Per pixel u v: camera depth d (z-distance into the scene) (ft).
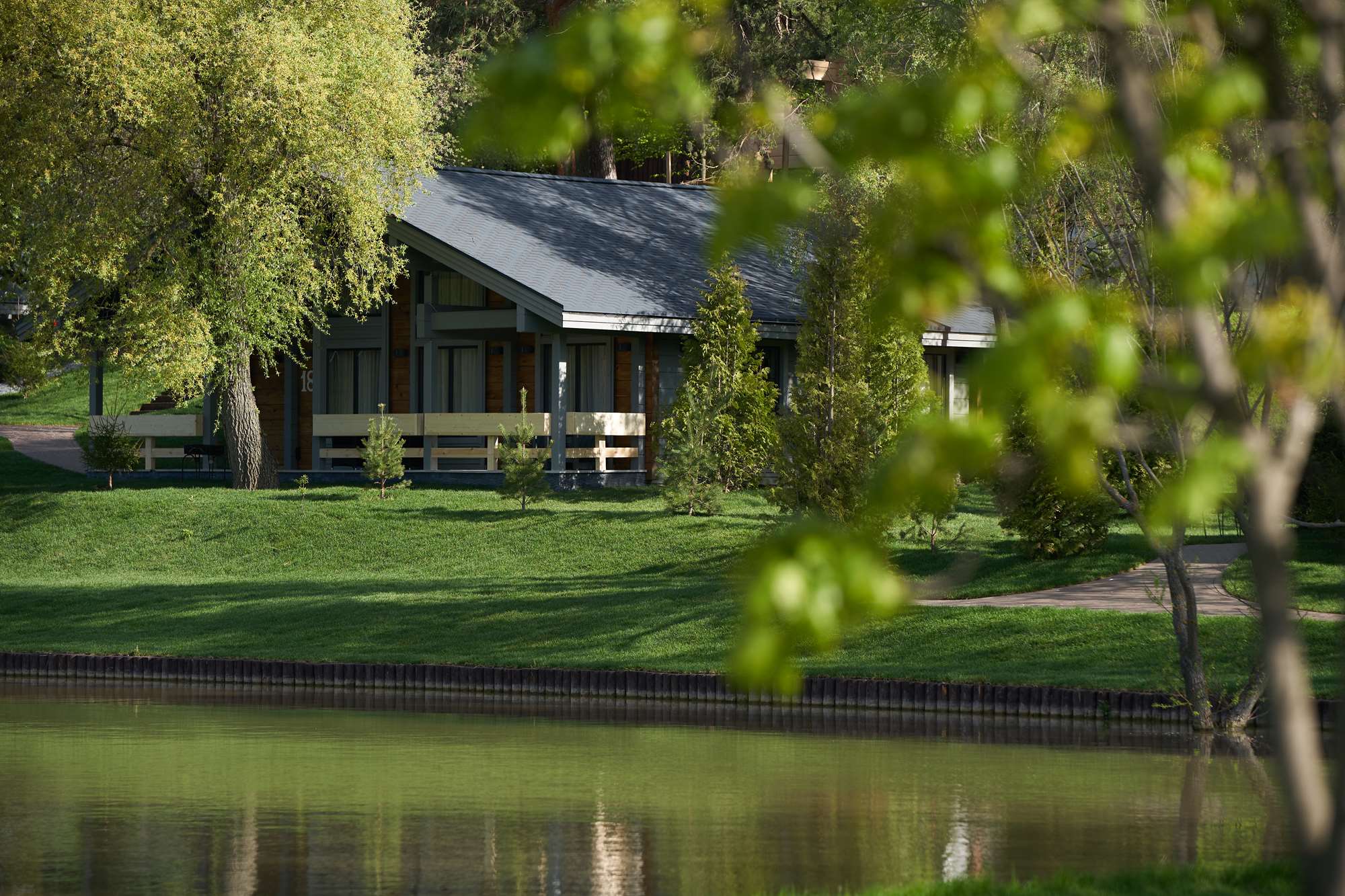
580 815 93.71
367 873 77.36
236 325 252.62
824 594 21.76
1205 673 140.67
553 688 160.56
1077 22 26.96
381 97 250.16
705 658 163.32
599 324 256.11
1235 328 93.76
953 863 79.36
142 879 76.43
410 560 228.43
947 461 22.21
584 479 262.67
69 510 260.42
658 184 326.24
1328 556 192.65
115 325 251.39
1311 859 25.02
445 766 113.29
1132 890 66.49
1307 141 28.71
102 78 234.58
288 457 301.43
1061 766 112.88
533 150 24.93
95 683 173.58
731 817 93.20
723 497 251.60
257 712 145.18
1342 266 27.25
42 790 102.42
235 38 237.66
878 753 120.06
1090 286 106.42
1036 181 27.02
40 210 244.22
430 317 277.44
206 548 242.58
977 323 290.97
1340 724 25.76
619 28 24.44
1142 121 25.84
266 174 243.60
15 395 411.75
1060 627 159.84
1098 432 22.25
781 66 375.25
